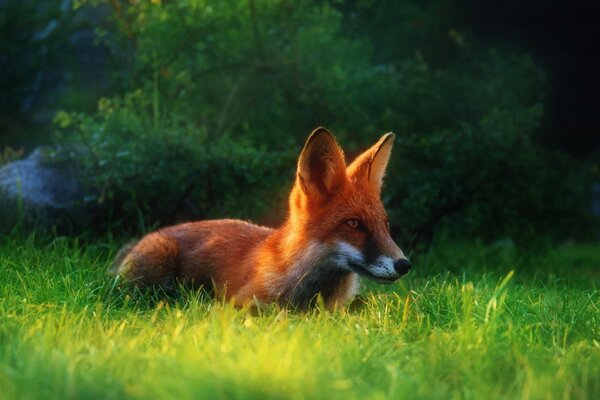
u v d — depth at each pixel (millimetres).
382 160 9336
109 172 13305
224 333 6594
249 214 14242
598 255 19875
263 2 16062
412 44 20438
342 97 15367
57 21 24750
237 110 16531
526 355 6492
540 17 21531
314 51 16453
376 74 16484
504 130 15445
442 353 6488
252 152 14047
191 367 5688
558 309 8516
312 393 5203
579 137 23969
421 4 20562
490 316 7855
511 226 16234
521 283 12633
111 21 18469
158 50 16203
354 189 8961
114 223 13836
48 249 11672
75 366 5734
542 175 16719
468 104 16969
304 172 8859
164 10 15961
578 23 22000
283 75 15930
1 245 12102
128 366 5801
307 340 6445
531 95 17578
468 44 19969
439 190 15109
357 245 8703
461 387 5930
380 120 15867
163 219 14031
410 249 14906
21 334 6672
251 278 9164
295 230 8992
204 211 14273
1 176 13492
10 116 23141
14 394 5129
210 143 14211
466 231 16672
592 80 23141
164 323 7477
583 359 6543
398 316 8117
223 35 16359
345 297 9344
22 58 24062
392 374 5727
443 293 8688
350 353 6262
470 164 15250
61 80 24406
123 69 17406
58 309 7969
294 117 15797
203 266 9805
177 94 16094
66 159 13812
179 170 13531
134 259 9867
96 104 21047
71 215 13430
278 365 5664
